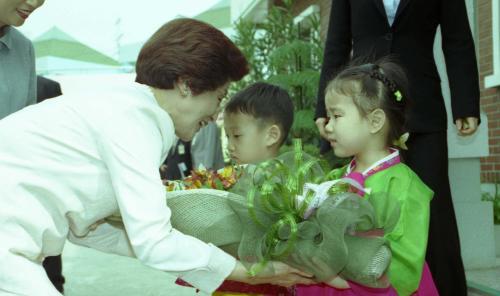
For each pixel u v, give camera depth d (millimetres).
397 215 1628
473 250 4055
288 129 2338
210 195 1611
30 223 1411
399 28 2791
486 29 5527
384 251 1545
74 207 1470
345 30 3082
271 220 1543
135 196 1394
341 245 1453
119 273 4551
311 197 1521
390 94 2066
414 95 2756
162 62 1560
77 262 4977
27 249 1411
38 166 1429
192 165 5488
